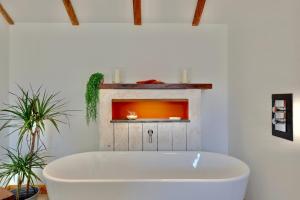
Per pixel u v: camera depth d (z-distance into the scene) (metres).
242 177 2.01
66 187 1.96
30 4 2.81
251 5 2.44
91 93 2.99
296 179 1.66
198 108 3.08
